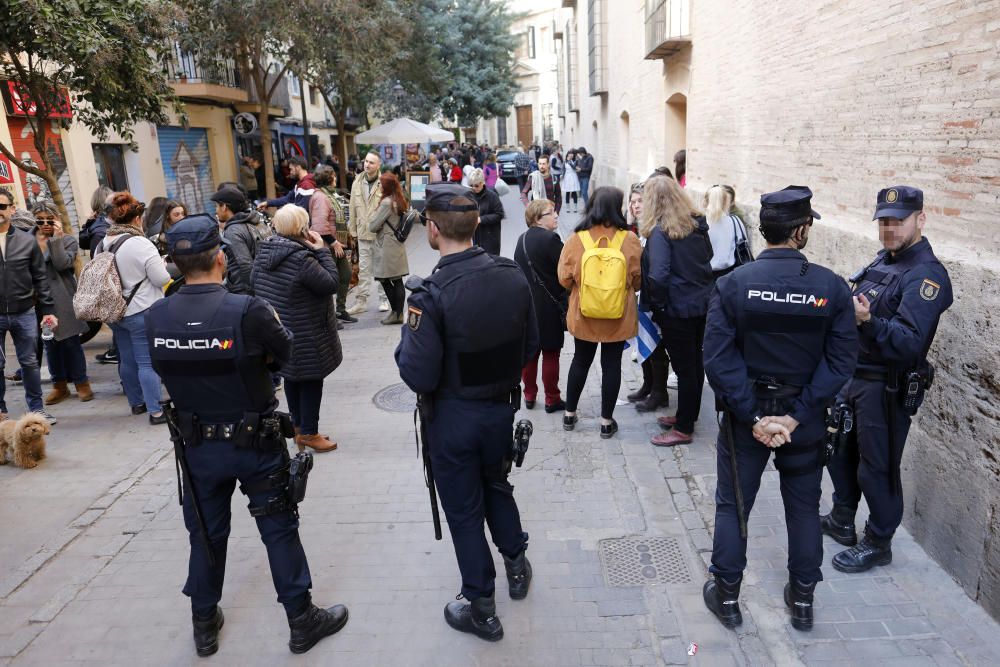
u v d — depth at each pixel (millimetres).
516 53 48625
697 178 8875
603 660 2945
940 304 2977
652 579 3479
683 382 4762
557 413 5531
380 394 6148
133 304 5355
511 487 3240
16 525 4160
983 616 3064
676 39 8969
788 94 5445
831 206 4664
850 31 4316
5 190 5293
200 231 2738
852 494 3590
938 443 3391
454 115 33000
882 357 3129
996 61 2916
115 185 13508
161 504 4375
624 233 4688
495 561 3693
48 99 7402
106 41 6562
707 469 4551
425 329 2793
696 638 3051
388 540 3863
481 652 3008
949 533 3320
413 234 16359
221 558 3014
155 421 5645
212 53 13727
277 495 2922
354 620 3229
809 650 2947
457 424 2900
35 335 5625
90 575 3646
